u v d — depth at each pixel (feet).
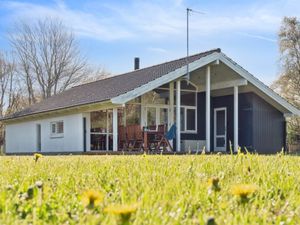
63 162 15.03
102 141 59.11
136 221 4.91
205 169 10.91
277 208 6.49
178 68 52.95
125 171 10.66
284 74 106.63
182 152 51.72
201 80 62.95
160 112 62.34
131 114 61.05
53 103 69.97
